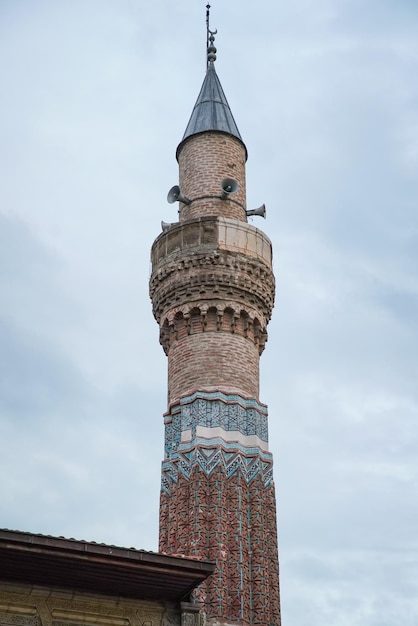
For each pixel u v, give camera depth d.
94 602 24.95
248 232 44.91
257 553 37.94
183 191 46.88
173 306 43.66
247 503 39.16
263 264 44.59
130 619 25.17
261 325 44.06
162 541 38.94
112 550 23.95
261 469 40.09
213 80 50.88
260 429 41.25
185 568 24.66
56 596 24.58
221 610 35.75
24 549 23.09
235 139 47.81
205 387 41.16
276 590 37.81
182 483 39.25
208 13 54.12
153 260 45.81
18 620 23.98
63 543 23.47
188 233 44.41
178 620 25.59
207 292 43.12
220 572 36.62
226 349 42.28
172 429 41.34
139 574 24.42
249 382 42.25
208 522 37.94
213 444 39.72
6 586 24.16
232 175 46.75
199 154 47.00
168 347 43.94
